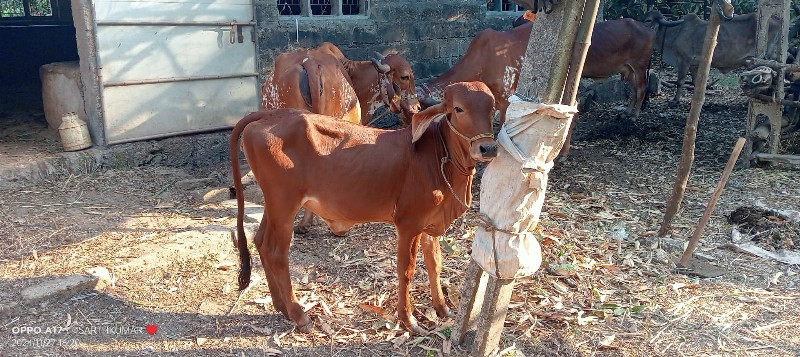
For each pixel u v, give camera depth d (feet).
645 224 18.13
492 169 10.30
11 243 15.17
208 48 23.50
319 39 26.27
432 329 12.50
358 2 28.37
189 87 23.38
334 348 11.87
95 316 12.56
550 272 14.83
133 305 13.05
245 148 12.03
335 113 18.24
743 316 13.01
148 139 22.72
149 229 16.34
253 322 12.67
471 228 17.58
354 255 16.05
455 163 11.18
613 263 15.52
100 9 21.08
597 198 20.36
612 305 13.38
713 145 27.40
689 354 11.75
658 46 34.83
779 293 13.99
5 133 24.32
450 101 10.49
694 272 15.03
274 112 12.27
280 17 25.25
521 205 10.12
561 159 24.73
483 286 11.78
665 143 27.94
